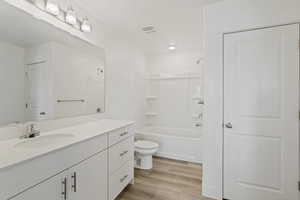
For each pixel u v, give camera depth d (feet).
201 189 6.66
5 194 2.56
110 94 8.37
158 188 6.72
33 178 2.98
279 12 5.10
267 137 5.35
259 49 5.42
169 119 12.71
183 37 9.39
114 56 8.66
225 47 5.89
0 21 4.03
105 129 5.44
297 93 4.98
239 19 5.62
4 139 4.09
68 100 5.97
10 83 4.25
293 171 5.04
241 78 5.68
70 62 6.03
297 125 4.99
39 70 4.98
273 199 5.26
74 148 3.91
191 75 11.83
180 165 9.06
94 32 7.12
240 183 5.71
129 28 8.19
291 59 5.04
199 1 5.88
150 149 8.39
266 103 5.35
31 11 4.67
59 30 5.55
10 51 4.25
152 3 6.00
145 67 12.84
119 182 5.94
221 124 5.96
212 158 6.10
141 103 12.18
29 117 4.67
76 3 6.02
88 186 4.39
